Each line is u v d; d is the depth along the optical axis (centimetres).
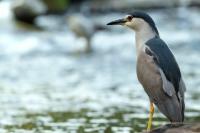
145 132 937
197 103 1513
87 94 1662
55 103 1555
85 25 2392
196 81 1809
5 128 1295
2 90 1728
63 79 1888
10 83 1838
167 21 2959
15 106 1525
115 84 1797
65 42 2484
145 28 1020
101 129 1270
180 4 3303
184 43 2452
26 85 1800
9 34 2600
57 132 1250
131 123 1321
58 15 3253
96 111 1454
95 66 2089
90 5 3316
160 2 3288
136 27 1027
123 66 2084
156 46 990
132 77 1900
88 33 2395
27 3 2886
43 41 2450
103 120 1357
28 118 1391
